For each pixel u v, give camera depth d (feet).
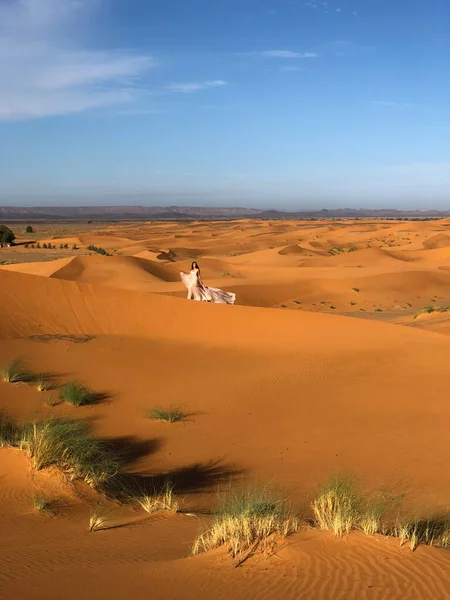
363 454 34.71
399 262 255.29
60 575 15.12
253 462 33.65
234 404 44.57
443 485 29.27
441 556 15.87
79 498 25.18
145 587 14.20
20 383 45.44
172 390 47.32
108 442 36.17
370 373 52.75
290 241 412.98
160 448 35.91
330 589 13.61
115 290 68.74
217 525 18.26
